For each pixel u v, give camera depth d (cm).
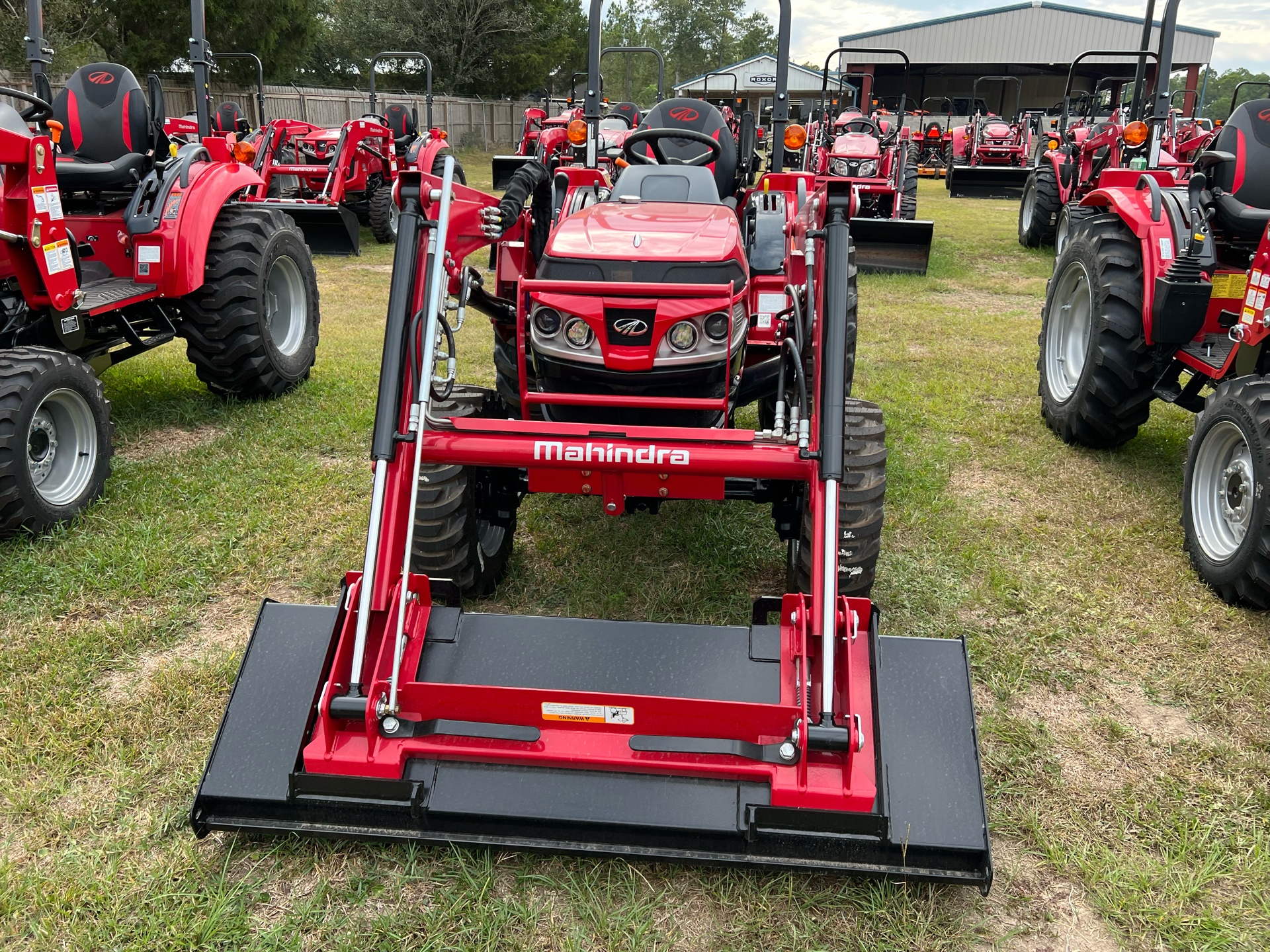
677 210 357
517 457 250
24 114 441
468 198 282
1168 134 1107
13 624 321
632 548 380
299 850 223
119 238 505
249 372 533
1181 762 263
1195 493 371
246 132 1096
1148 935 208
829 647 208
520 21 3519
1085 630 328
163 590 344
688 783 209
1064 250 524
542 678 225
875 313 820
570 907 211
